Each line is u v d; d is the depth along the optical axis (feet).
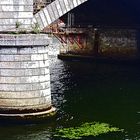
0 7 141.28
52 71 234.38
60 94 178.29
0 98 138.82
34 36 140.26
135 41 267.39
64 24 289.74
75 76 219.61
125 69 246.06
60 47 284.41
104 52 276.41
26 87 139.03
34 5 158.30
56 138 125.18
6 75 138.31
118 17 278.05
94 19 286.66
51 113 142.72
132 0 260.83
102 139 124.98
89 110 154.81
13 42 137.18
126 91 186.19
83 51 281.95
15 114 138.21
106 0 263.49
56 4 159.12
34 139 124.88
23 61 138.51
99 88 191.31
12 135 127.95
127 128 135.44
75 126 136.05
